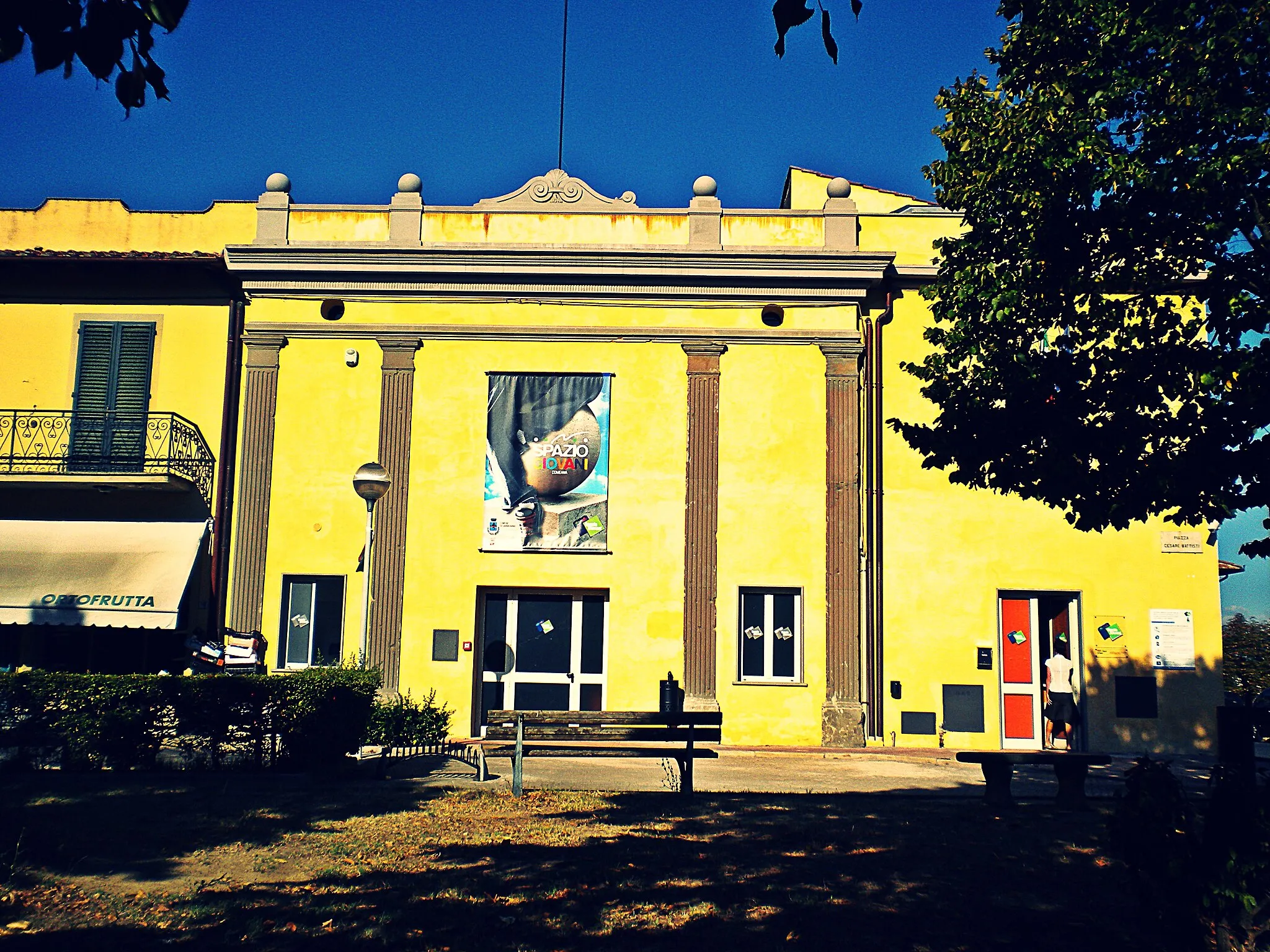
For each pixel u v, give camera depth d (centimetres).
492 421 2027
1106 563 1995
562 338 2036
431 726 1888
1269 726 1738
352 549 2000
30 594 1908
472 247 2028
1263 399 960
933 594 1989
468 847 922
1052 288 1093
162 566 1941
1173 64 1020
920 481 2011
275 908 732
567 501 2003
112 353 2075
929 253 2062
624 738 1220
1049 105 1088
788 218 2056
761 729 1945
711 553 1989
